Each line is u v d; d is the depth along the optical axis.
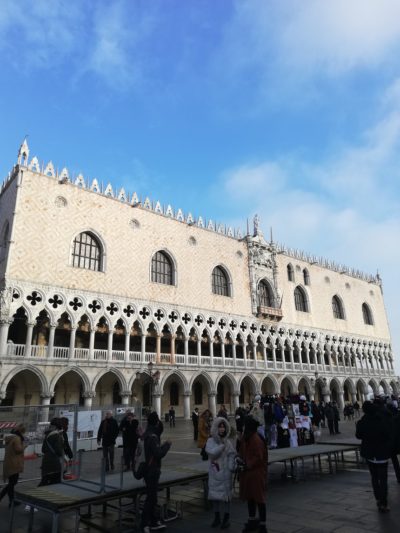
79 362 41.09
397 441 13.38
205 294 56.91
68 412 25.09
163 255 54.31
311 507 10.88
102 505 12.34
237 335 59.50
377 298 93.94
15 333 44.06
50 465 12.04
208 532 9.31
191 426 42.75
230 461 9.92
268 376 61.38
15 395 41.44
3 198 45.59
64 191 45.31
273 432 22.30
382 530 8.77
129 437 17.31
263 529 8.78
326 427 38.19
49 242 42.44
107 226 48.16
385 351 89.75
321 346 73.25
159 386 47.06
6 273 38.56
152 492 9.55
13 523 10.66
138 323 48.31
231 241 63.97
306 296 74.44
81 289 43.56
